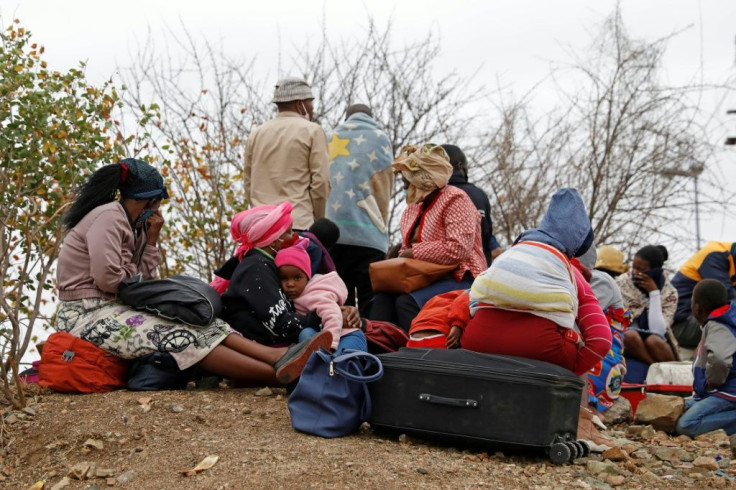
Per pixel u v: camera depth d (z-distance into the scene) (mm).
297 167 6707
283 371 5031
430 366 4590
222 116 9883
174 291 5406
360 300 7035
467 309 5254
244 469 4176
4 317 6207
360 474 4105
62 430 4781
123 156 7207
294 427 4680
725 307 5918
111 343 5387
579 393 4570
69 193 6309
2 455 4629
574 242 4953
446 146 6668
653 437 5562
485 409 4473
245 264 5566
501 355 4699
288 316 5453
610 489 4199
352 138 7117
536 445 4406
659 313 7613
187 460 4328
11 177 6254
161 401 5121
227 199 8695
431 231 6039
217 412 4996
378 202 7125
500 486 4094
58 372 5355
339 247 6984
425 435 4602
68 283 5500
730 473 4637
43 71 6617
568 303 4730
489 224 6609
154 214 5801
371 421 4715
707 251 8734
